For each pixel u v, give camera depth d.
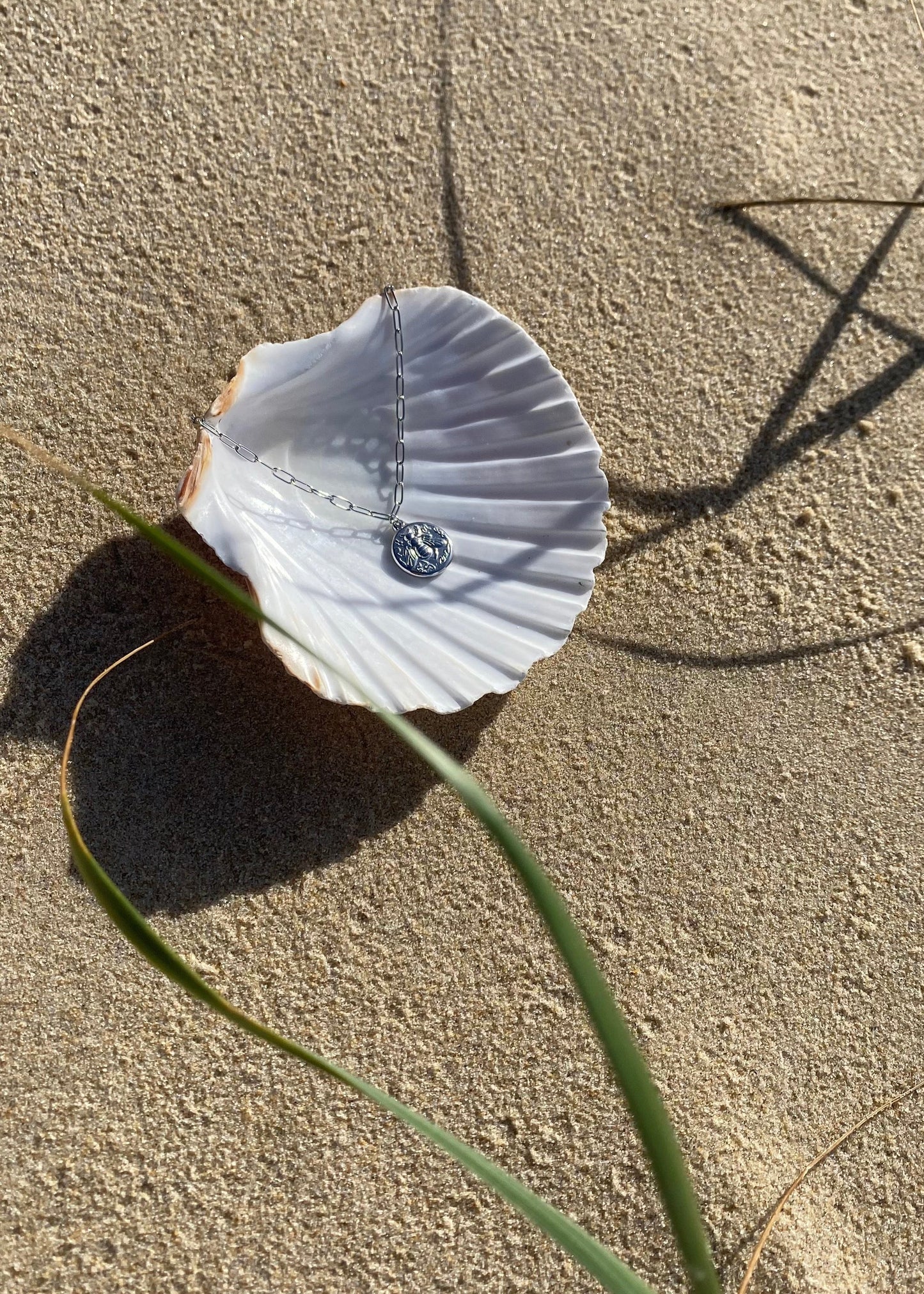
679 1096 0.50
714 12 0.56
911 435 0.54
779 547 0.53
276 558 0.49
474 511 0.51
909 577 0.53
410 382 0.51
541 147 0.54
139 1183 0.48
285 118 0.53
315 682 0.48
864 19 0.57
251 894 0.50
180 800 0.50
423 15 0.54
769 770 0.52
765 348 0.54
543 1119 0.49
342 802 0.51
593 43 0.55
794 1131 0.50
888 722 0.53
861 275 0.55
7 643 0.50
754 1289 0.49
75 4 0.53
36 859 0.49
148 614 0.51
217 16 0.53
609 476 0.53
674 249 0.54
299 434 0.50
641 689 0.52
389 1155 0.49
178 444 0.51
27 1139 0.48
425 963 0.50
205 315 0.52
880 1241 0.50
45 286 0.51
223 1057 0.49
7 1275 0.47
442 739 0.51
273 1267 0.48
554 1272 0.49
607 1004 0.38
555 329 0.53
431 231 0.53
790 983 0.51
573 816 0.51
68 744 0.43
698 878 0.51
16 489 0.50
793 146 0.56
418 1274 0.48
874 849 0.52
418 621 0.50
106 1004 0.49
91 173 0.52
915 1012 0.51
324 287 0.53
